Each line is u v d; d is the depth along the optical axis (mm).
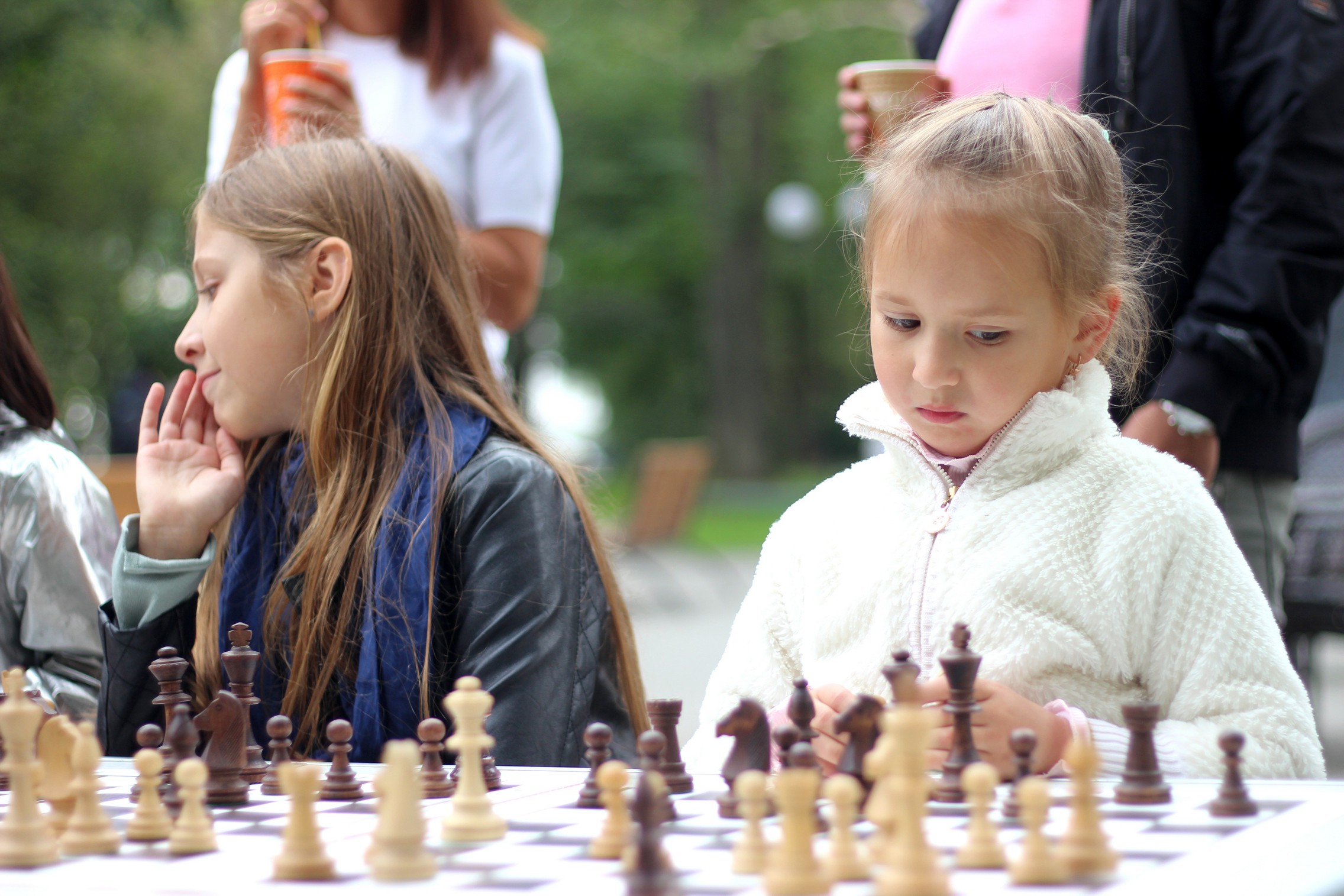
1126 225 3238
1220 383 3791
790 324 48812
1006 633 2824
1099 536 2867
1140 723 2094
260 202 3488
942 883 1499
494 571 3195
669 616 15695
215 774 2254
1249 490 3957
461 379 3576
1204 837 1807
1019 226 2744
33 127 20703
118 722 3221
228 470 3379
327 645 3262
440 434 3354
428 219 3639
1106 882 1590
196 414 3514
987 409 2857
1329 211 3818
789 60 39562
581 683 3221
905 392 2898
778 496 36688
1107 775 2525
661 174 41094
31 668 3752
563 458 3584
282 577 3332
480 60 5316
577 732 3176
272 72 4426
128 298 23984
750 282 41250
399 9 5305
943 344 2803
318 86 4391
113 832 1910
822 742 2527
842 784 1674
